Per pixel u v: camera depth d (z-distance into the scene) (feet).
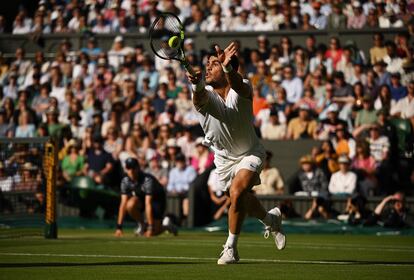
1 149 74.43
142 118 93.09
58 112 98.02
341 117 87.30
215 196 79.51
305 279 30.48
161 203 65.10
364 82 90.68
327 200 76.64
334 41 94.68
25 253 44.06
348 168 78.13
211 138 36.06
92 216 84.28
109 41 109.09
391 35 96.07
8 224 68.69
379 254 45.47
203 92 34.50
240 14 106.11
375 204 75.61
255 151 36.11
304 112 86.84
